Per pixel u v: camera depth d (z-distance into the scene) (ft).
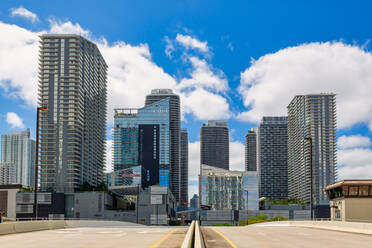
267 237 83.66
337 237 86.12
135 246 61.00
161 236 84.23
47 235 88.79
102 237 81.61
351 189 292.61
